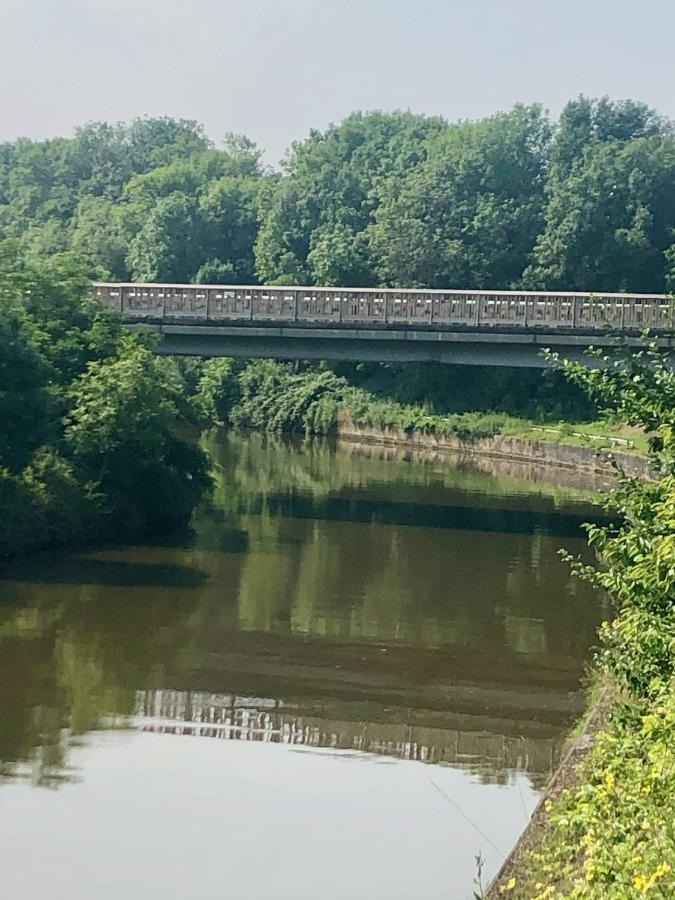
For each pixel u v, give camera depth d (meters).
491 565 39.22
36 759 21.05
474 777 20.80
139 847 17.69
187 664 27.16
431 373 88.94
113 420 40.03
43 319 43.91
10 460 37.41
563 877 12.59
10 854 17.31
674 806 11.69
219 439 85.69
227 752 21.72
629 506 17.53
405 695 25.45
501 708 24.75
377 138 127.50
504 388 84.50
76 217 159.12
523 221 93.88
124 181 188.38
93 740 22.11
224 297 50.34
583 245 88.12
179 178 141.00
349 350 51.81
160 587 34.19
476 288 93.00
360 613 32.28
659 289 88.62
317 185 113.06
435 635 30.30
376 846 17.88
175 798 19.53
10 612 30.83
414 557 40.22
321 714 24.08
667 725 13.18
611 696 19.14
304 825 18.61
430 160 105.75
